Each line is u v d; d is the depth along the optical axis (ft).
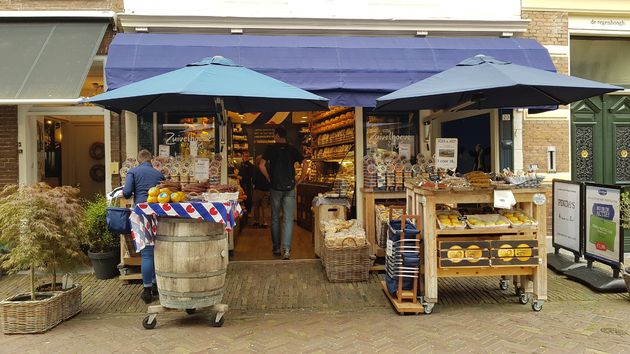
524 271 16.34
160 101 18.43
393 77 20.70
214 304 15.03
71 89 18.65
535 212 16.53
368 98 20.38
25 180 22.58
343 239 19.65
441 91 14.84
